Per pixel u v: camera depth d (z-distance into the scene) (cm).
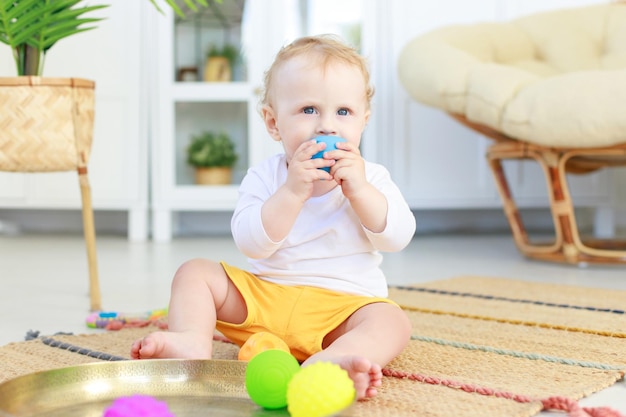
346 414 62
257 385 73
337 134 97
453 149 324
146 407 65
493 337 117
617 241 269
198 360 80
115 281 190
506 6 319
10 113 145
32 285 183
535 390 85
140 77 311
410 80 236
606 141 196
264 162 107
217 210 336
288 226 94
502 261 238
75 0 151
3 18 145
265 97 106
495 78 213
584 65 258
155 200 313
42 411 71
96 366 77
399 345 89
